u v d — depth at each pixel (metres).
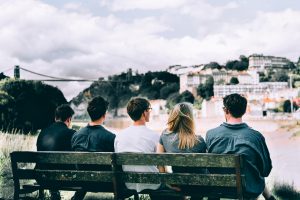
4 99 29.36
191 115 4.68
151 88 196.62
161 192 4.59
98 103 5.19
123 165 4.81
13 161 4.95
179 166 4.47
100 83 185.12
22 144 11.01
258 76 195.62
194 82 198.38
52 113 34.53
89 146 5.10
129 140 4.84
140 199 6.52
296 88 171.38
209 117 169.50
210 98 190.88
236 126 4.54
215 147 4.54
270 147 73.50
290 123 142.38
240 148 4.42
